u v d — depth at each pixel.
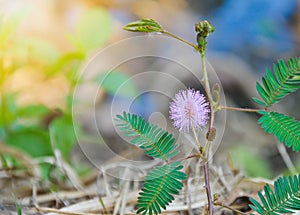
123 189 0.59
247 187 0.58
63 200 0.60
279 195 0.47
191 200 0.57
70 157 0.69
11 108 0.69
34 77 0.90
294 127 0.47
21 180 0.63
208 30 0.47
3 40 0.69
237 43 1.14
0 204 0.58
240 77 0.96
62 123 0.68
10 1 1.10
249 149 0.81
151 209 0.46
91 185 0.64
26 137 0.68
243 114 0.92
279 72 0.48
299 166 0.71
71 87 0.68
